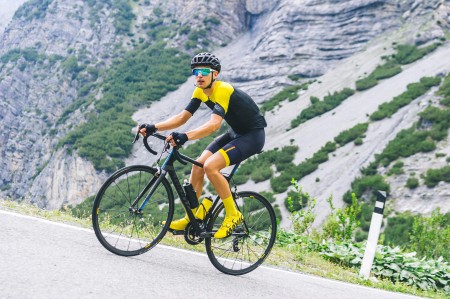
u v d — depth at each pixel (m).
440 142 53.22
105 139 97.31
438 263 7.44
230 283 3.74
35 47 162.88
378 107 69.38
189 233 4.13
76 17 168.50
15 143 129.50
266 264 5.39
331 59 104.81
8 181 124.25
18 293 2.43
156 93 120.00
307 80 101.56
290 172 59.88
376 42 101.69
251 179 63.81
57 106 138.00
